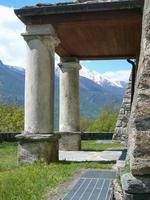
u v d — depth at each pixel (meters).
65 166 10.79
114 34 14.17
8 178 8.66
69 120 17.27
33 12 12.02
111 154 15.57
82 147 19.70
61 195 6.77
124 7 11.54
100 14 11.88
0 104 40.38
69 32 13.76
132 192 4.49
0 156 15.27
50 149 11.86
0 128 37.34
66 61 17.34
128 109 24.12
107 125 39.09
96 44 15.76
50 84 12.19
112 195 5.46
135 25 12.66
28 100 12.07
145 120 4.55
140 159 4.50
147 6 4.80
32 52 12.15
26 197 6.71
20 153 11.72
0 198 6.68
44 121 11.96
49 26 12.15
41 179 8.42
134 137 4.57
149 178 4.50
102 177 8.62
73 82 17.30
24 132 11.99
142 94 4.61
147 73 4.63
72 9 11.86
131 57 17.47
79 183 7.82
